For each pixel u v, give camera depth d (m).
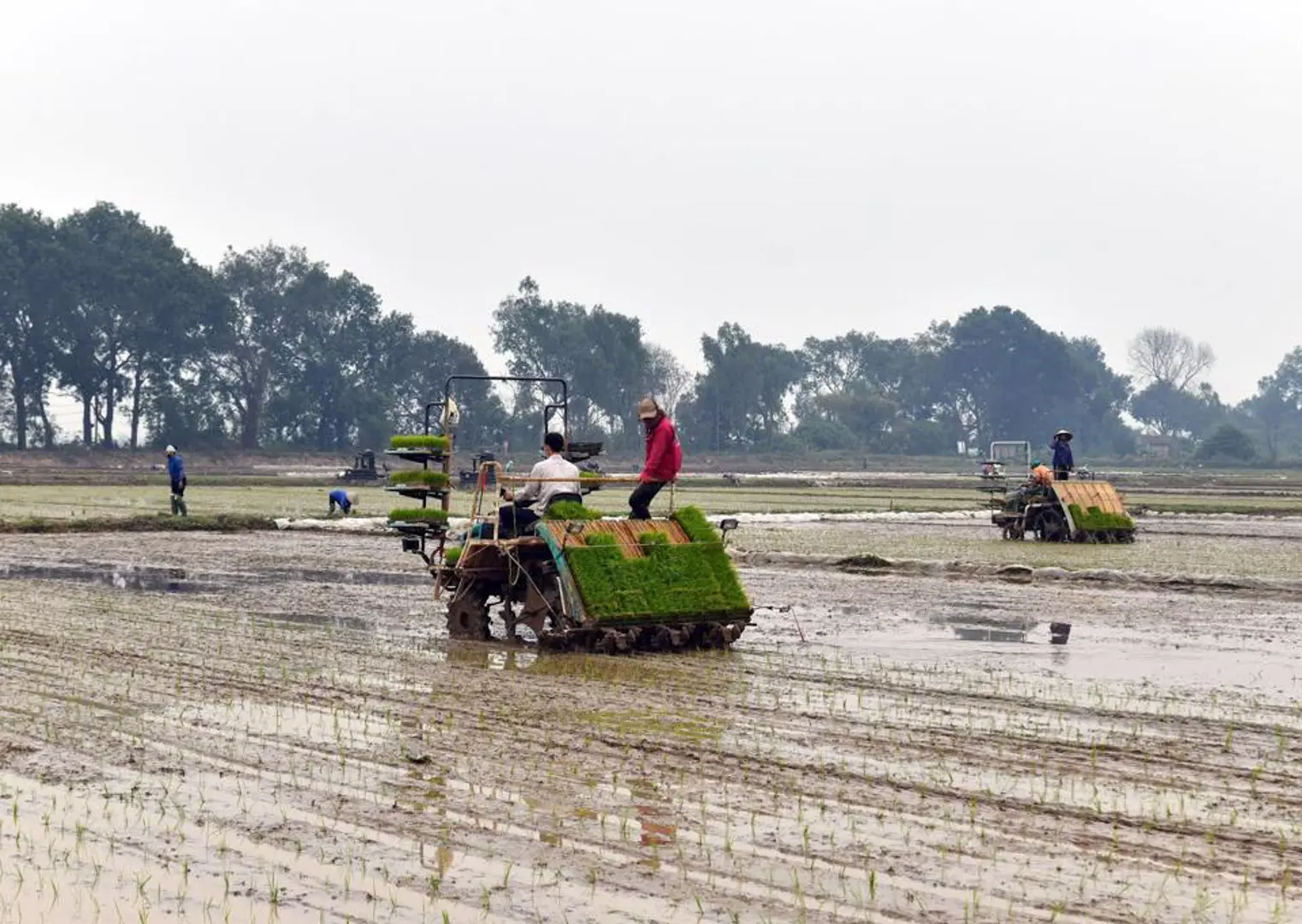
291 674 18.84
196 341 160.25
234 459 156.75
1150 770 13.48
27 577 32.84
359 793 12.71
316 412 171.25
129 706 16.61
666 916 9.73
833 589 30.86
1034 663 20.19
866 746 14.45
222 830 11.71
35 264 147.25
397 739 14.78
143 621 24.36
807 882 10.36
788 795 12.56
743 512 64.69
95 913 10.01
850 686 18.08
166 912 10.00
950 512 65.62
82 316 150.88
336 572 34.28
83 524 48.72
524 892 10.20
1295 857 10.88
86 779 13.30
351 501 67.75
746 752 14.14
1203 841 11.28
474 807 12.24
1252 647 21.97
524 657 20.59
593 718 15.89
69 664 19.58
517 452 182.12
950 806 12.23
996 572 34.06
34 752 14.34
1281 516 69.19
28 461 140.00
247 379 167.00
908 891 10.15
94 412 159.12
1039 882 10.33
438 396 177.62
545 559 21.77
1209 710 16.48
